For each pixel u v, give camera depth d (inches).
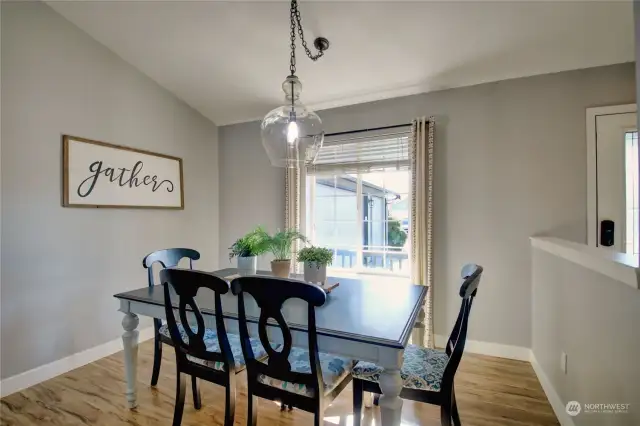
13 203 87.7
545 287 87.5
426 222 113.9
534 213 102.3
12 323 87.5
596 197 95.3
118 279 113.9
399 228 125.3
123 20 97.8
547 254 85.9
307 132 86.4
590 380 59.5
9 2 86.5
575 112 97.7
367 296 74.9
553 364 80.3
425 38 92.7
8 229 86.7
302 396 55.3
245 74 118.7
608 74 94.4
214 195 155.9
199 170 147.4
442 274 114.4
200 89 130.0
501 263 106.6
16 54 87.8
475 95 110.0
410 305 67.9
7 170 86.4
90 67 105.0
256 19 92.6
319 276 77.9
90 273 105.6
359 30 92.2
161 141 129.0
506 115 105.7
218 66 115.6
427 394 57.8
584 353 62.1
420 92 117.7
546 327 86.4
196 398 79.4
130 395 79.4
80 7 94.1
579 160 97.2
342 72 110.4
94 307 106.7
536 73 101.5
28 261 90.7
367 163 126.8
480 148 109.1
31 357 91.2
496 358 105.6
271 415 77.5
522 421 73.8
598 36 86.0
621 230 93.2
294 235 87.7
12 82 87.0
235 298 75.3
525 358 103.7
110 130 111.0
